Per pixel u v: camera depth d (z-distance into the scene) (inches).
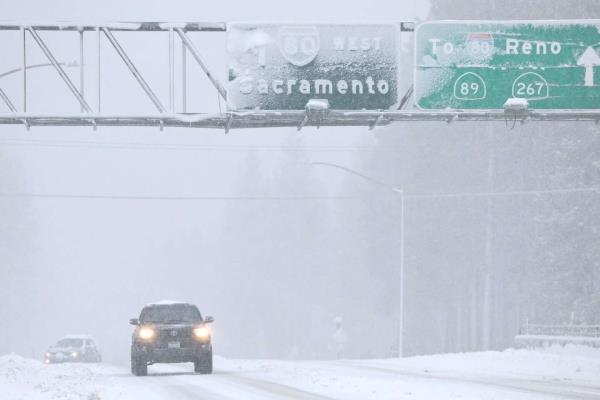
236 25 3412.9
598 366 3683.6
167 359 3425.2
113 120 3452.3
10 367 3978.8
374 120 3457.2
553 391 2509.8
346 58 3417.8
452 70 3467.0
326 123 3469.5
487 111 3469.5
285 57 3408.0
